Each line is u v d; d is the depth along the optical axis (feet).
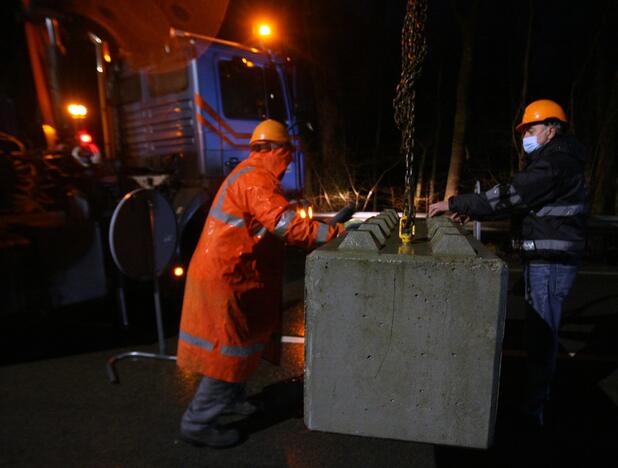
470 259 4.26
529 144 8.09
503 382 10.44
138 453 7.98
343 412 4.64
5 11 12.91
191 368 7.31
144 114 19.49
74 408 9.50
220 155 18.22
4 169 11.79
